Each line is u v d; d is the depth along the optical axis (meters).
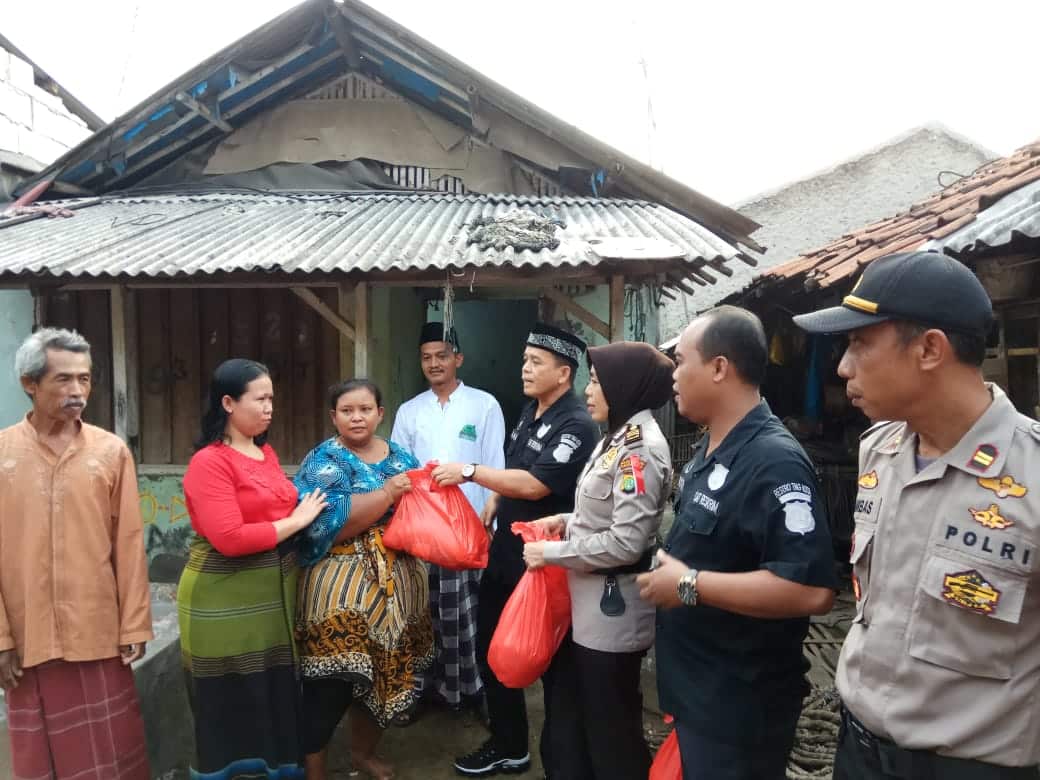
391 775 3.08
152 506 5.31
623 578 2.29
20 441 2.44
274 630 2.62
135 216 5.73
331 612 2.73
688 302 10.00
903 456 1.55
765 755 1.89
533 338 2.85
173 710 3.44
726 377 1.96
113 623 2.52
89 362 2.46
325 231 4.93
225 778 2.57
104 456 2.54
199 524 2.49
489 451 3.68
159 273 3.99
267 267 3.97
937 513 1.44
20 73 7.09
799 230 9.83
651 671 4.17
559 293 4.32
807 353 7.45
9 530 2.38
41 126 7.50
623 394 2.30
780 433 1.90
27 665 2.38
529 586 2.46
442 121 6.84
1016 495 1.35
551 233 4.55
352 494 2.86
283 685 2.64
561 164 6.42
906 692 1.46
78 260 4.29
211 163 6.98
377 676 2.85
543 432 2.84
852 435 6.58
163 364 5.40
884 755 1.48
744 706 1.87
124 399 4.82
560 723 2.54
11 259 4.34
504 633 2.42
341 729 3.58
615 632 2.27
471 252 4.18
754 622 1.86
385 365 5.50
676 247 4.23
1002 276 3.63
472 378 9.22
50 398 2.39
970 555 1.38
